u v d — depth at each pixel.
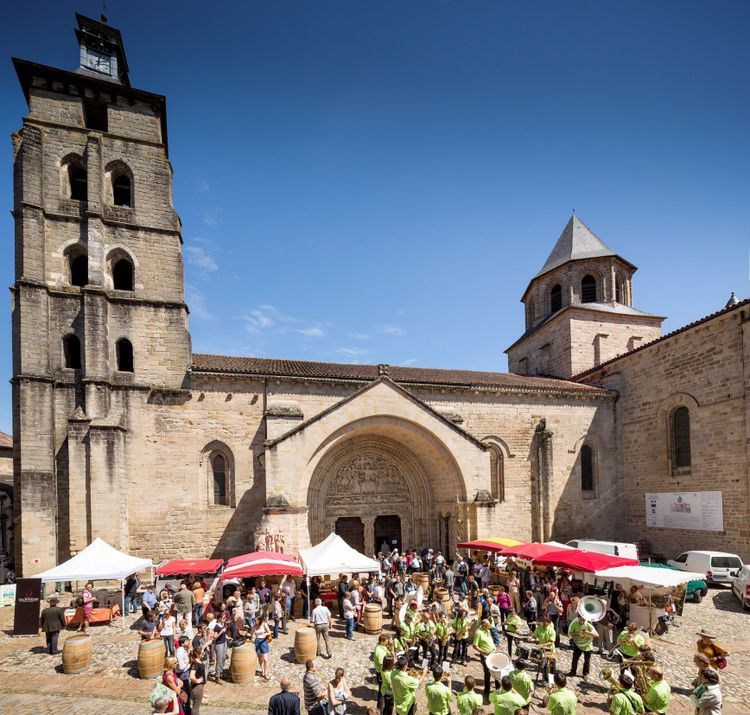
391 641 10.70
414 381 27.77
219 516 23.62
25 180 22.91
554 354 37.56
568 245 39.25
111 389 22.91
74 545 21.06
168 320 24.56
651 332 37.06
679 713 10.34
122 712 10.30
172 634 13.09
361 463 27.48
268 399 25.08
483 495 25.25
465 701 8.23
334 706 8.71
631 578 14.09
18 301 22.27
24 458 21.08
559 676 8.39
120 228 24.75
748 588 17.75
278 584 20.14
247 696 11.13
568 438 30.05
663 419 27.61
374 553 26.84
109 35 27.52
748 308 22.66
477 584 18.53
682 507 26.00
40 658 13.48
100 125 27.20
